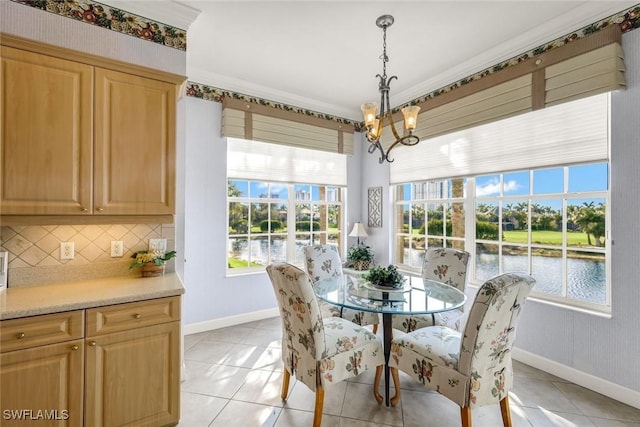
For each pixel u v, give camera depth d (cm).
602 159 221
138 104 193
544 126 253
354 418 194
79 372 155
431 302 206
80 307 154
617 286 212
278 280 188
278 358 272
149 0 208
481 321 155
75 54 174
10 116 161
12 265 182
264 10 219
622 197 210
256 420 191
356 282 265
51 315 148
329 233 438
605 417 194
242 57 287
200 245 327
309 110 400
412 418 194
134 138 192
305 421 191
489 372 165
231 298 348
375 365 201
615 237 213
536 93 249
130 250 218
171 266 231
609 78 208
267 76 326
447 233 348
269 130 362
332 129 417
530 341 260
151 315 174
